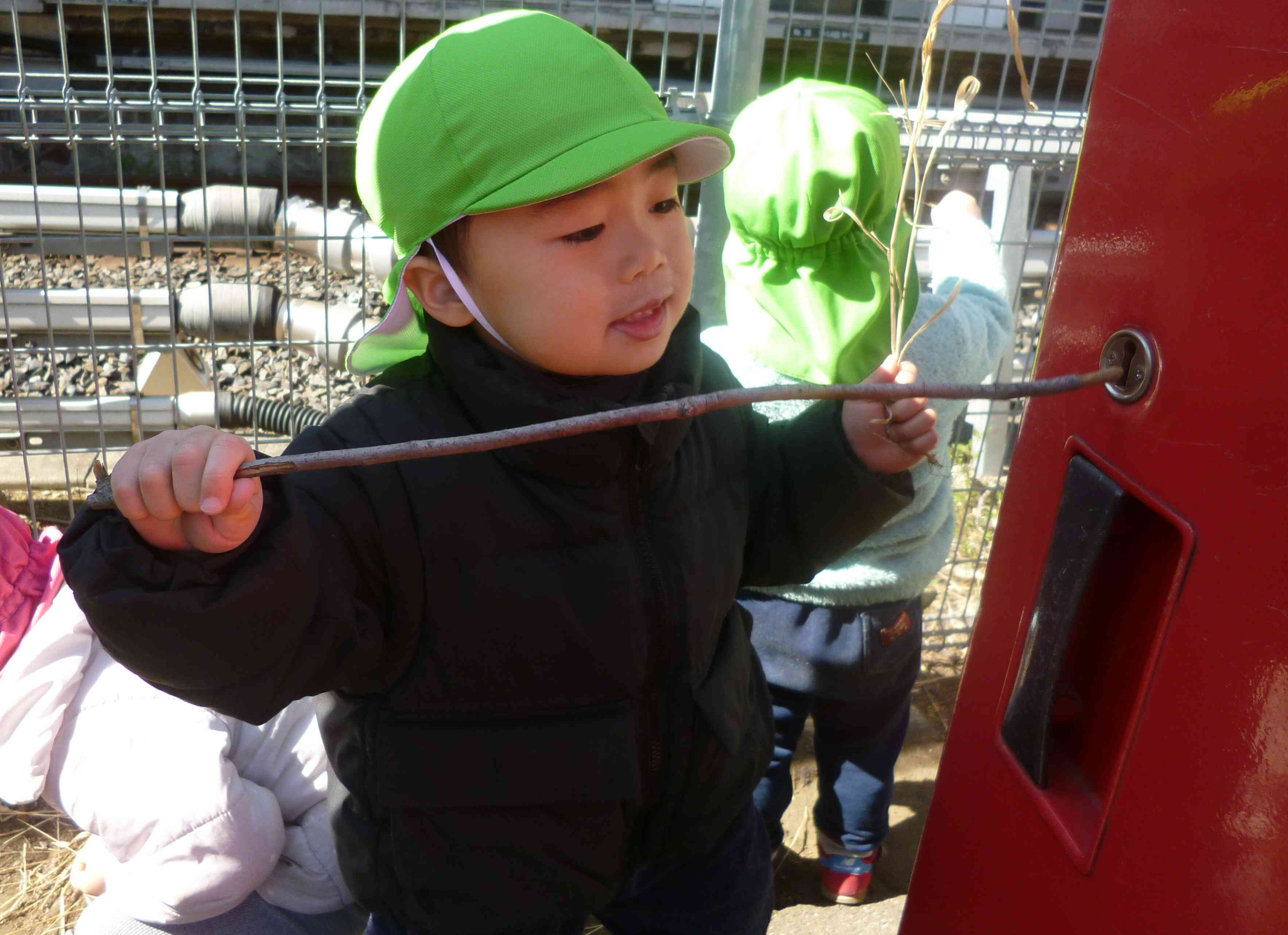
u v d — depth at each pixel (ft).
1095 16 8.21
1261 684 2.27
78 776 5.16
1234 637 2.33
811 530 4.40
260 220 8.86
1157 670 2.55
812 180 5.11
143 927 5.16
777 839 6.54
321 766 5.49
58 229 8.90
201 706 3.18
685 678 4.12
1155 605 2.65
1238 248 2.30
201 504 2.65
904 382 4.10
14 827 7.17
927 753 8.30
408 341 4.08
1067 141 8.34
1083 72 15.06
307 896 5.41
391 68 16.17
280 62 6.98
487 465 3.71
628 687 3.97
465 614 3.75
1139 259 2.60
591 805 4.01
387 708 3.90
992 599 3.23
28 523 9.39
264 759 5.47
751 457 4.57
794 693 6.05
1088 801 2.88
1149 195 2.56
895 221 4.53
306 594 3.06
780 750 6.26
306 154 14.67
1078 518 2.78
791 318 5.32
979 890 3.29
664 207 3.75
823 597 5.80
